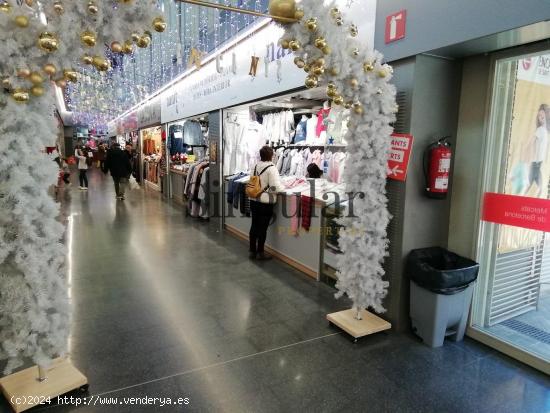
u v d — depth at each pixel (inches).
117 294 135.0
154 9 68.2
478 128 104.7
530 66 104.2
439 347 103.8
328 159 169.8
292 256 171.3
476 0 83.9
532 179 110.7
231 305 128.3
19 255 67.1
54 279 74.0
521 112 104.2
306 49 87.2
